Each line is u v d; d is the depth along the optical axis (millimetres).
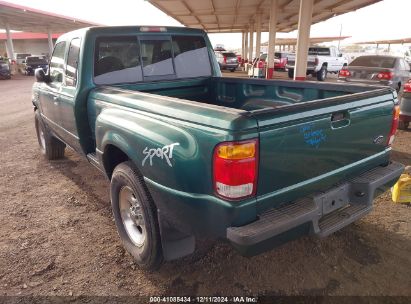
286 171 2086
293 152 2082
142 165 2441
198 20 29125
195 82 4332
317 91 3316
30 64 28656
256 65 19812
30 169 5297
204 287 2637
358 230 3402
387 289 2570
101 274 2807
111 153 3102
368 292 2543
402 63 11062
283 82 3596
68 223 3633
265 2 18938
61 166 5414
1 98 14188
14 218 3742
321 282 2660
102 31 3496
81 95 3441
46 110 4762
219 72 4656
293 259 2951
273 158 1986
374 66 10977
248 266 2871
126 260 2988
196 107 2123
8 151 6316
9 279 2750
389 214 3736
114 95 2996
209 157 1934
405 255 2986
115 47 3611
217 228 2021
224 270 2830
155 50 3920
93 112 3348
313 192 2332
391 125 2844
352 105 2400
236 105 4219
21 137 7410
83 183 4707
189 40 4227
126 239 3029
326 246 3133
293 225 2049
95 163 3461
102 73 3561
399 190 3943
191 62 4297
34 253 3094
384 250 3062
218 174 1901
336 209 2566
